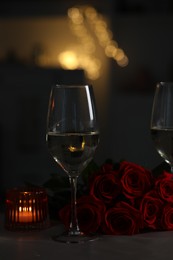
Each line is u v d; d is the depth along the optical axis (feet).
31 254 2.70
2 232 3.13
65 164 2.96
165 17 12.80
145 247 2.82
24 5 13.00
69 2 12.91
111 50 13.16
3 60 13.33
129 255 2.68
